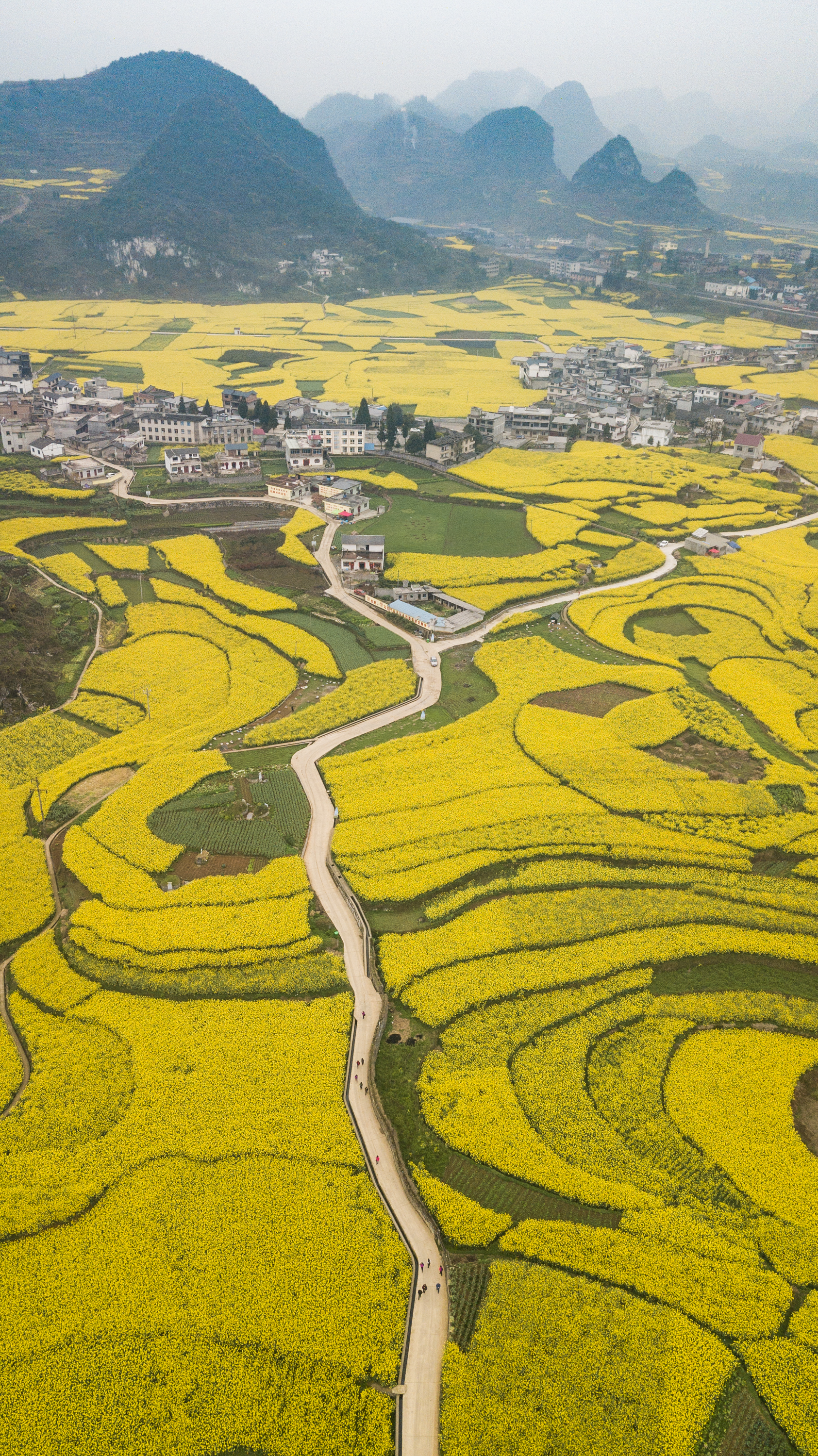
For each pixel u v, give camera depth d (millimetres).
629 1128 72000
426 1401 54875
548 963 87250
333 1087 73625
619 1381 55688
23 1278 60062
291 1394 54562
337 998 82500
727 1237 64062
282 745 121500
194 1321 57812
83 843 101688
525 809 108438
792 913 95188
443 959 87125
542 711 129750
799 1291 61250
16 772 114812
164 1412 53562
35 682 133625
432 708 131875
